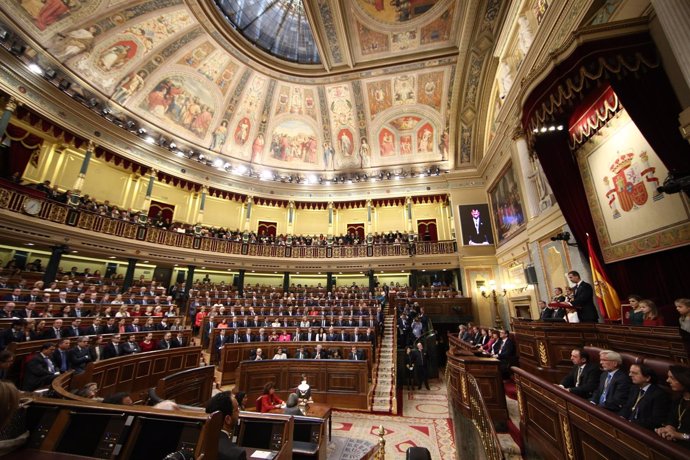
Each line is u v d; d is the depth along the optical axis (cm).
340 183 2059
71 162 1424
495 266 1683
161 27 1470
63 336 751
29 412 250
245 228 1989
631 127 606
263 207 2117
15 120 1223
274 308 1366
